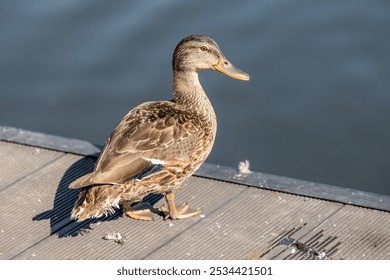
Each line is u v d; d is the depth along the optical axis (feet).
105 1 61.82
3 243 30.07
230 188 32.48
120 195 29.48
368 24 59.41
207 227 30.55
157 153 29.76
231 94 56.13
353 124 54.39
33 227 30.81
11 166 34.24
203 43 31.94
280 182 32.50
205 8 60.75
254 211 31.22
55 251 29.63
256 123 54.80
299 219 30.71
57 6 62.80
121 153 29.35
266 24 59.77
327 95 55.88
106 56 59.21
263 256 29.09
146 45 59.16
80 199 29.04
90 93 58.03
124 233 30.42
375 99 55.42
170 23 59.98
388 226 30.14
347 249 29.19
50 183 33.14
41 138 35.88
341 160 52.54
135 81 57.93
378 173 51.75
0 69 59.77
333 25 59.62
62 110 57.62
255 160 52.90
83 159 34.50
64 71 59.16
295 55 58.08
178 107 31.63
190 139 30.45
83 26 61.11
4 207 31.86
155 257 29.25
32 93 58.70
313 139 53.88
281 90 56.34
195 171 32.68
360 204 31.07
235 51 58.39
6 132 36.40
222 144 53.88
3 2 63.87
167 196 30.81
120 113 56.80
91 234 30.40
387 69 56.65
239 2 61.31
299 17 60.23
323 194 31.71
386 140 53.42
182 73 31.94
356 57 57.57
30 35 61.46
